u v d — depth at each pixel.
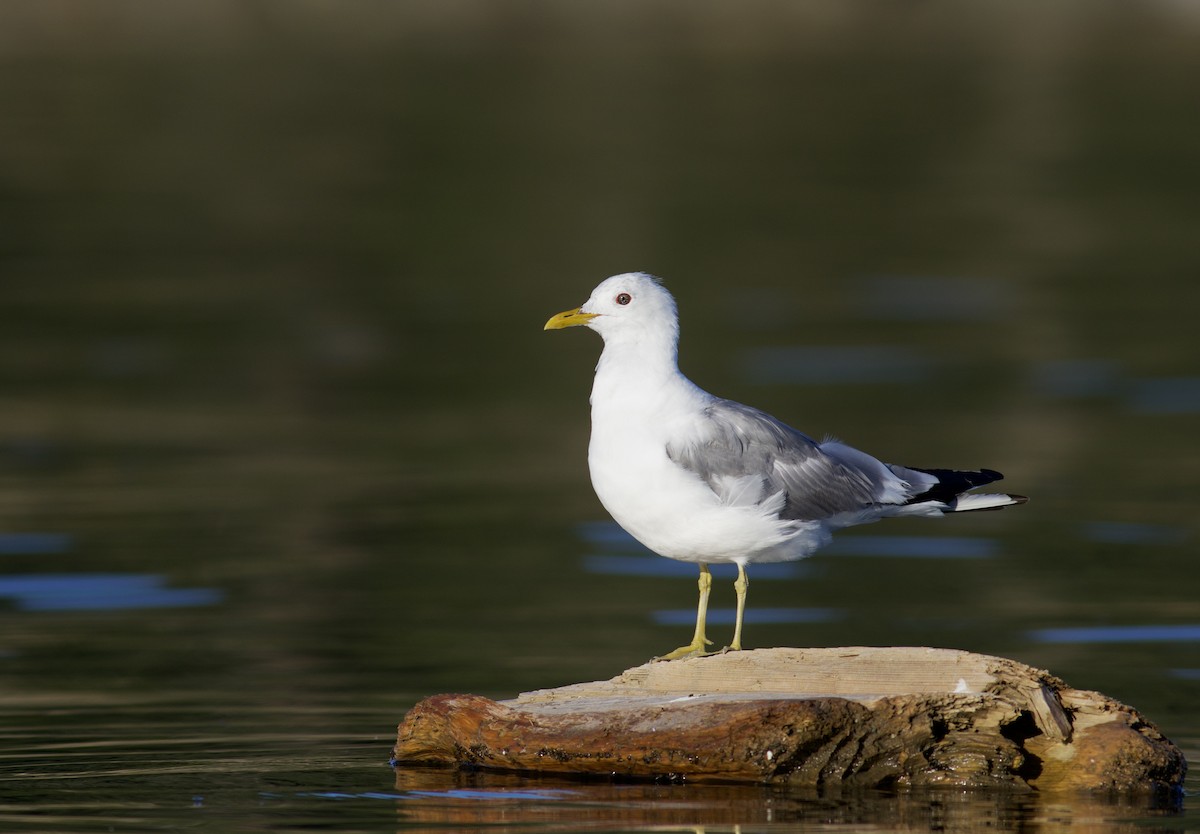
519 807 9.44
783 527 10.75
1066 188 36.19
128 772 10.17
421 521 17.27
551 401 22.33
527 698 10.40
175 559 15.91
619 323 10.92
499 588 15.13
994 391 22.14
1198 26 52.72
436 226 33.06
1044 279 29.14
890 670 10.09
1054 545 16.45
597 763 10.02
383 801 9.54
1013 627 13.91
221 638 13.59
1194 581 15.16
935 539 17.03
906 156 39.47
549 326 11.00
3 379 23.22
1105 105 44.06
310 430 20.86
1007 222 33.50
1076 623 13.98
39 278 29.06
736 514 10.62
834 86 46.47
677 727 9.86
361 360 24.33
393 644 13.47
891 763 9.85
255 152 39.06
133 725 11.33
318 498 18.02
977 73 47.81
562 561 16.03
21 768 10.27
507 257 30.64
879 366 23.56
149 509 17.53
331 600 14.70
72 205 34.34
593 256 30.84
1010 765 9.81
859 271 29.89
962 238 32.22
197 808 9.39
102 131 40.56
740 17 54.25
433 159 38.84
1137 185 36.44
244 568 15.62
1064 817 9.30
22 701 11.93
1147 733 9.99
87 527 16.88
